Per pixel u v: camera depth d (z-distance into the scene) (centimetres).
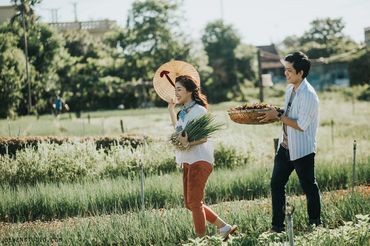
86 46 6381
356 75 5984
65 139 1491
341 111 3078
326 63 6400
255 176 991
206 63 6669
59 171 1185
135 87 5953
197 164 570
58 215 873
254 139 1516
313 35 8581
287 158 621
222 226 592
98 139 1495
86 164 1223
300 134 604
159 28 6475
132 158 1254
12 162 1197
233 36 7006
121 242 624
